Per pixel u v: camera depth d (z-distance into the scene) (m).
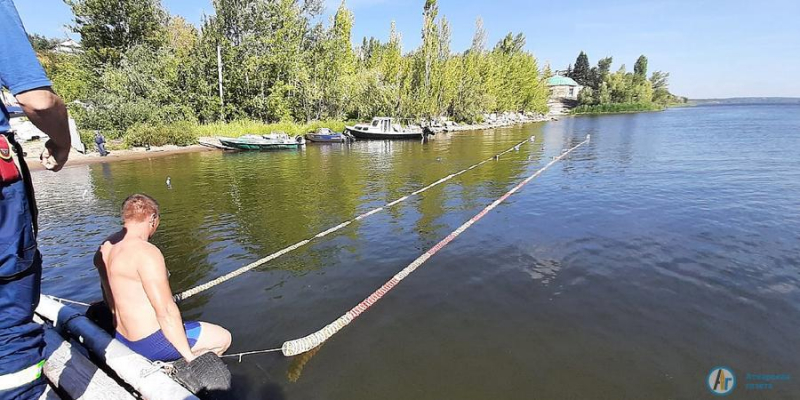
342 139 29.81
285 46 34.22
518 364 4.03
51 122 1.62
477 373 3.90
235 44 34.00
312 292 5.55
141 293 2.94
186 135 26.98
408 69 42.69
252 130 30.36
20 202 1.62
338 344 4.34
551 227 8.33
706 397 3.59
